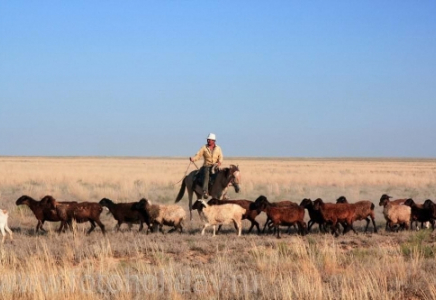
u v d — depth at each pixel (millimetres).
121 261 13453
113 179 42688
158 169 66312
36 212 17781
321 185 40688
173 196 31297
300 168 76375
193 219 22188
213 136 21750
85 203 17750
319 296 9953
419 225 20875
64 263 12469
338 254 13656
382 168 81438
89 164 88062
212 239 16609
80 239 16094
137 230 18938
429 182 43594
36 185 37281
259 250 14219
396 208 18797
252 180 42969
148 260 13789
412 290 10750
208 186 20734
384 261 12648
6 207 24469
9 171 51344
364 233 18469
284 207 17844
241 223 19781
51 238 16391
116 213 18172
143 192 32750
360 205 18656
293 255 13695
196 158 21547
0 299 9992
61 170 57938
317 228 20031
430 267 12352
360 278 10930
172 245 15219
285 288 10281
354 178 46062
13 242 16031
